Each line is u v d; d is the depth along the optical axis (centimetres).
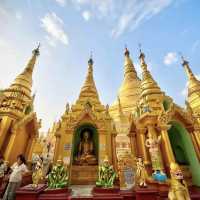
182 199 845
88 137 1714
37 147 2623
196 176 1372
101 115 1711
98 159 1490
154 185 1154
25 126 1728
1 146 1472
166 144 1388
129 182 1255
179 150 1648
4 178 1166
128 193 1039
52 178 1130
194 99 2333
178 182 905
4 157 1419
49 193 1023
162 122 1478
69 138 1523
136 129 1816
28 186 1040
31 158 1736
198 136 1474
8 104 1709
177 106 1580
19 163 1064
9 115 1612
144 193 973
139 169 1162
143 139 1591
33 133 1852
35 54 2438
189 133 1525
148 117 1569
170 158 1327
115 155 1504
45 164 1499
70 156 1430
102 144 1509
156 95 1795
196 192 1173
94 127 1709
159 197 1068
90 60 2664
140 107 1798
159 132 1526
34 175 1061
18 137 1611
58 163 1222
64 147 1473
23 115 1739
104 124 1628
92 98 2014
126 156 1417
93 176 1423
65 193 1044
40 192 1004
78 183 1380
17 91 1888
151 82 1991
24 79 2058
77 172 1438
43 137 3111
